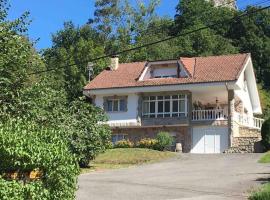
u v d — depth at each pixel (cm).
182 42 7294
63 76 5769
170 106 4509
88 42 6388
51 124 1828
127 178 2448
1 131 1072
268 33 7975
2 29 1642
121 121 4597
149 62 4631
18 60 1628
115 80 4728
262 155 3453
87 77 5981
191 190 2028
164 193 1958
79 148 2764
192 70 4578
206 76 4422
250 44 7738
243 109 4819
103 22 8162
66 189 1164
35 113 1673
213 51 7219
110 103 4666
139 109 4553
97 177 2497
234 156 3488
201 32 7306
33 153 1080
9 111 1602
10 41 1628
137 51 7225
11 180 1062
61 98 2431
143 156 3475
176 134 4462
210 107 4781
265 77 7644
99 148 2898
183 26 7831
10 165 1063
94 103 4684
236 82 4269
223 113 4391
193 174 2580
